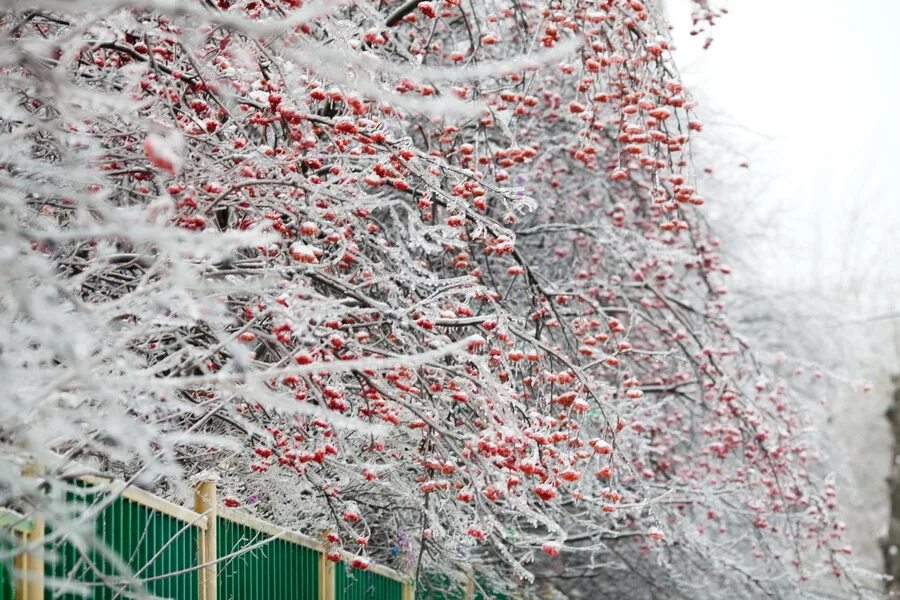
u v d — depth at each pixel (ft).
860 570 35.83
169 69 17.10
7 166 14.65
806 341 52.26
